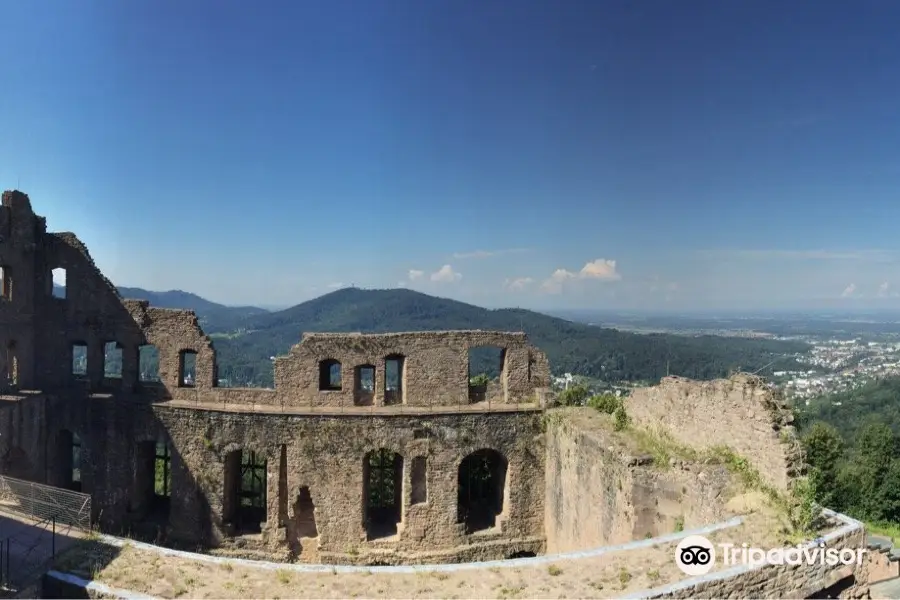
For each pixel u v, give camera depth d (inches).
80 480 1425.9
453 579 671.8
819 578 664.4
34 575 698.8
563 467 1266.0
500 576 665.0
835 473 2078.0
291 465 1294.3
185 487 1330.0
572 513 1210.0
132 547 788.6
